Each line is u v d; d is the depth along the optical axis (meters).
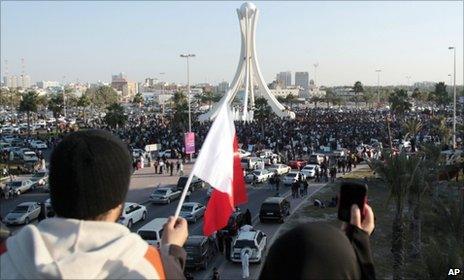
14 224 31.58
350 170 54.28
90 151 2.50
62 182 2.46
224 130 5.14
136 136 82.44
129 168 2.65
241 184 5.48
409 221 27.14
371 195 40.28
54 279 2.19
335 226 2.37
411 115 120.56
